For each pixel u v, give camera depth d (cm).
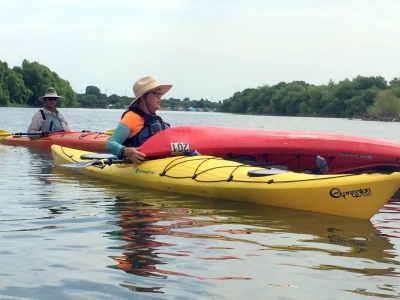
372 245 425
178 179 659
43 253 391
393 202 635
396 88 7638
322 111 8062
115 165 763
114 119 3653
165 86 742
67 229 463
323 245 422
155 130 738
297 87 8588
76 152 932
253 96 9206
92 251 398
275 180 575
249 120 4562
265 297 313
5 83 7719
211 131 768
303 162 800
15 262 369
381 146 816
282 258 386
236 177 611
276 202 567
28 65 8288
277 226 484
